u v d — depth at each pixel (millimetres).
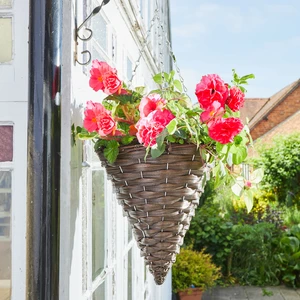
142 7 3723
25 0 1444
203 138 1437
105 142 1450
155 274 1588
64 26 1464
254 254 7773
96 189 1997
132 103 1497
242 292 7250
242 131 1484
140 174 1407
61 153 1446
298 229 8445
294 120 21828
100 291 2025
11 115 1419
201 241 7797
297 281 7617
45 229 1334
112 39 2355
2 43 1447
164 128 1333
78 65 1585
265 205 11086
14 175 1416
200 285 5984
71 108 1473
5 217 1417
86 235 1765
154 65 4387
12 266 1408
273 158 13047
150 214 1438
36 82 1357
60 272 1419
